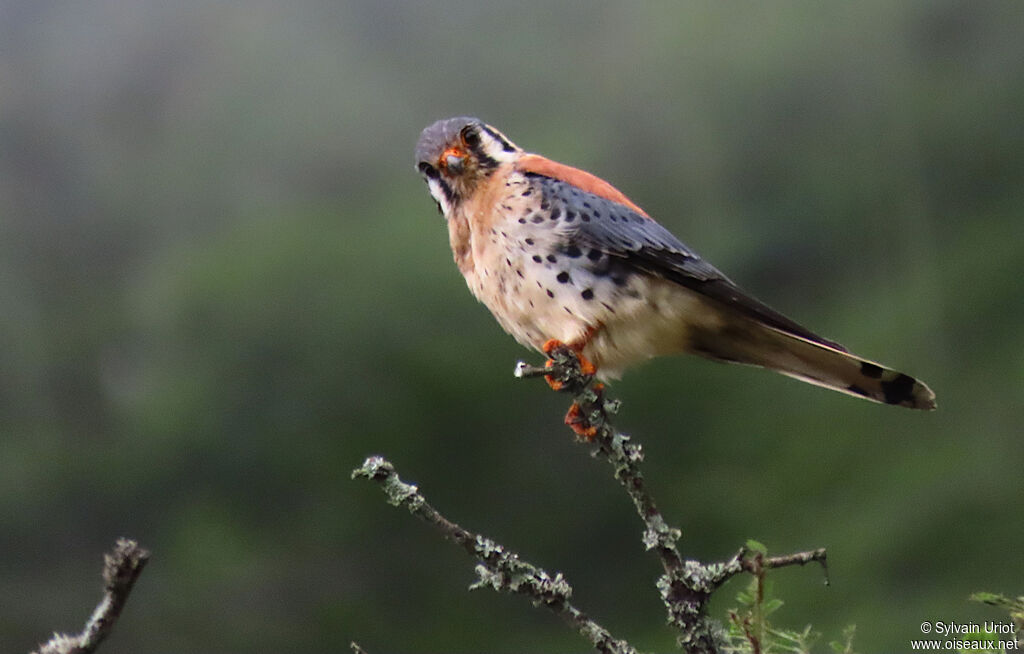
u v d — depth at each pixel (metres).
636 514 12.99
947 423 13.21
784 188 16.16
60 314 16.17
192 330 14.66
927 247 15.34
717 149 16.52
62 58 18.84
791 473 13.09
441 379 13.49
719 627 4.23
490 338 13.78
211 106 18.53
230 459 14.04
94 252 17.22
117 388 15.38
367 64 18.59
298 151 17.83
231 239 15.94
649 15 17.95
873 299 15.14
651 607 12.66
